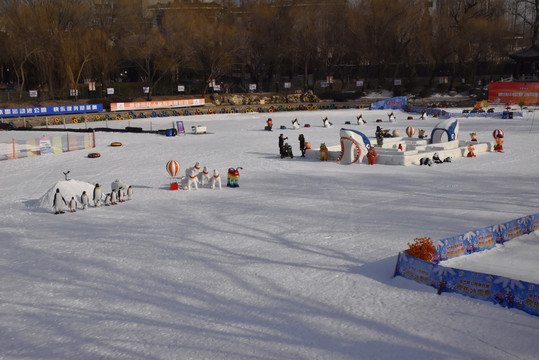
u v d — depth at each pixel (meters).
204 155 41.81
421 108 77.44
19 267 16.25
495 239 16.70
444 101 88.06
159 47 88.44
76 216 23.61
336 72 109.06
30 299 13.38
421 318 11.44
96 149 46.47
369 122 66.94
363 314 11.73
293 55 97.69
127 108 77.25
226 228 20.08
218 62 92.69
